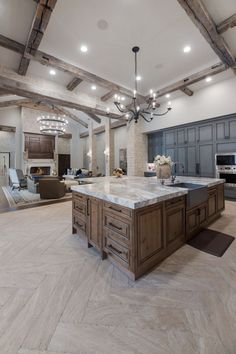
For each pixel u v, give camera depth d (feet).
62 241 8.94
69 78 17.87
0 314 4.68
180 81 17.38
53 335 4.13
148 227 6.33
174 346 3.88
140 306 4.96
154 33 11.82
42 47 12.91
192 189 8.55
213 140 18.42
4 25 11.09
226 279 6.07
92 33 11.73
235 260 7.22
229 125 17.28
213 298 5.22
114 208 6.57
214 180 11.21
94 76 16.56
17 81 16.11
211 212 10.78
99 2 9.55
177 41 12.59
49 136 37.27
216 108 17.85
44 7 9.03
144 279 6.07
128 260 6.11
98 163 37.86
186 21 10.85
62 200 18.76
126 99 22.38
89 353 3.76
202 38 12.31
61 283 5.90
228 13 10.02
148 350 3.81
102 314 4.70
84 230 8.59
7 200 18.81
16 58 14.49
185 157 20.86
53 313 4.72
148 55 14.11
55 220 12.17
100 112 22.94
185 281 5.98
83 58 14.35
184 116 20.57
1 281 6.01
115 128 32.71
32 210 14.82
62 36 11.94
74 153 43.37
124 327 4.33
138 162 25.63
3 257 7.49
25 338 4.06
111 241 6.79
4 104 29.50
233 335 4.09
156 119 23.58
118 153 32.24
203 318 4.55
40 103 31.86
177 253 7.68
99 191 7.48
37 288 5.66
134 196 6.47
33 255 7.64
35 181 22.99
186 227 8.45
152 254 6.57
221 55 12.80
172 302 5.09
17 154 34.40
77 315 4.66
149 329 4.28
